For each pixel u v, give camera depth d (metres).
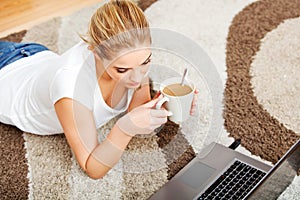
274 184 1.20
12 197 1.50
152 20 2.28
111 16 1.33
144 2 2.40
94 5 2.44
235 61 2.01
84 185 1.51
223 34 2.17
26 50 1.84
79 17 2.34
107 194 1.49
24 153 1.65
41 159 1.62
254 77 1.92
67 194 1.50
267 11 2.30
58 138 1.70
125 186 1.51
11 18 2.42
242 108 1.78
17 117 1.71
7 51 1.82
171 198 1.35
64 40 2.18
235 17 2.28
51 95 1.52
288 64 1.99
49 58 1.81
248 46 2.09
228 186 1.35
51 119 1.63
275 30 2.18
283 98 1.82
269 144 1.63
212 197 1.33
